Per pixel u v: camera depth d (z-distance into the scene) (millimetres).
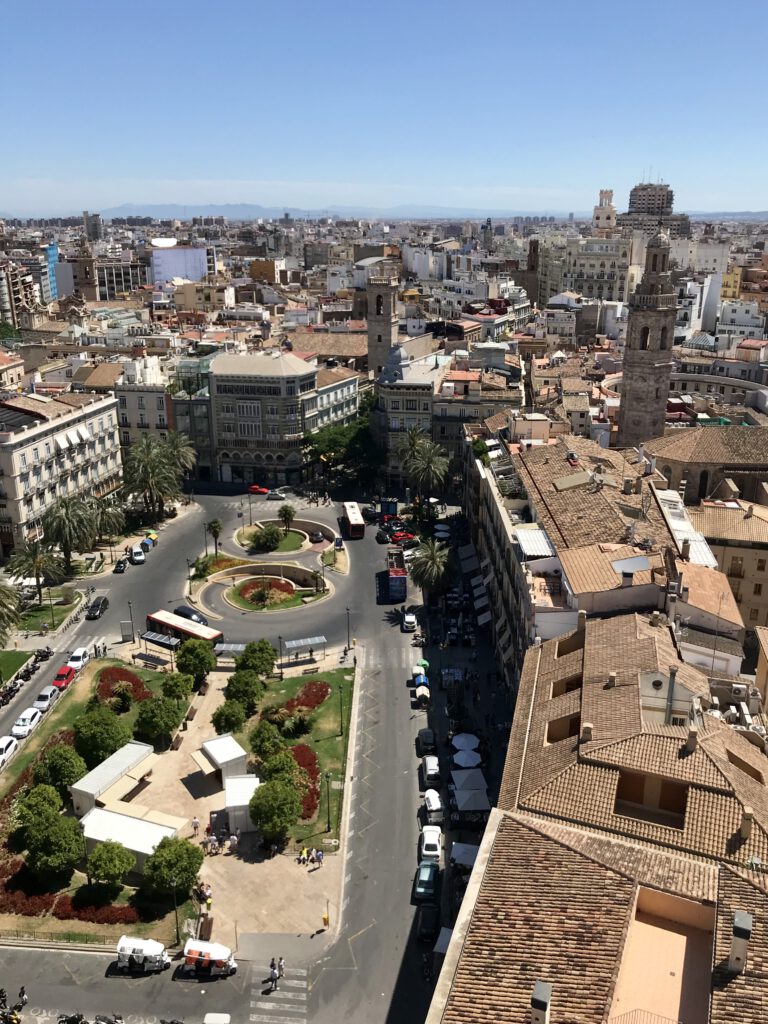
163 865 75875
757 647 112250
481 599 135000
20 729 104438
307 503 192250
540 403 196250
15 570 137875
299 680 118000
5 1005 68312
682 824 59344
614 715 65875
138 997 69312
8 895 79438
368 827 89250
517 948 46062
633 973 44781
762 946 43562
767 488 136250
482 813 88312
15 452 151000
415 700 111875
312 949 74125
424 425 196875
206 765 94500
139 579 152125
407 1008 68438
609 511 106375
